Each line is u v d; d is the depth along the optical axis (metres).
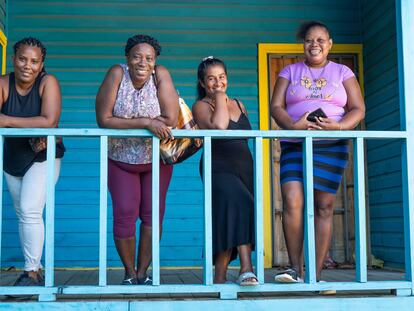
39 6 5.89
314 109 3.25
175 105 3.12
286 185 3.22
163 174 3.24
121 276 4.75
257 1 6.09
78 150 5.79
